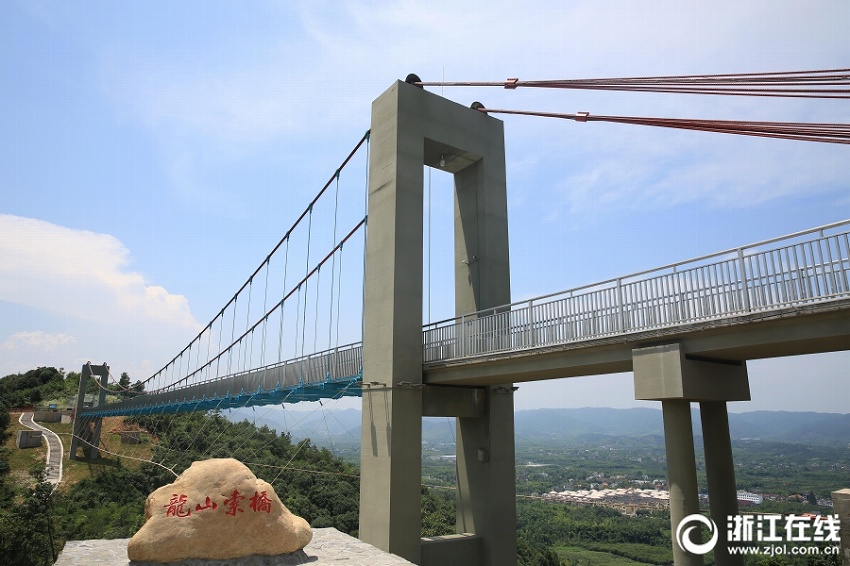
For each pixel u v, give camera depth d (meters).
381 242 18.77
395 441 16.78
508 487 18.69
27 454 58.44
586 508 79.81
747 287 9.45
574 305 12.73
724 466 12.31
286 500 38.19
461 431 19.84
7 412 71.00
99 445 61.12
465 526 19.08
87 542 12.28
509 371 14.62
